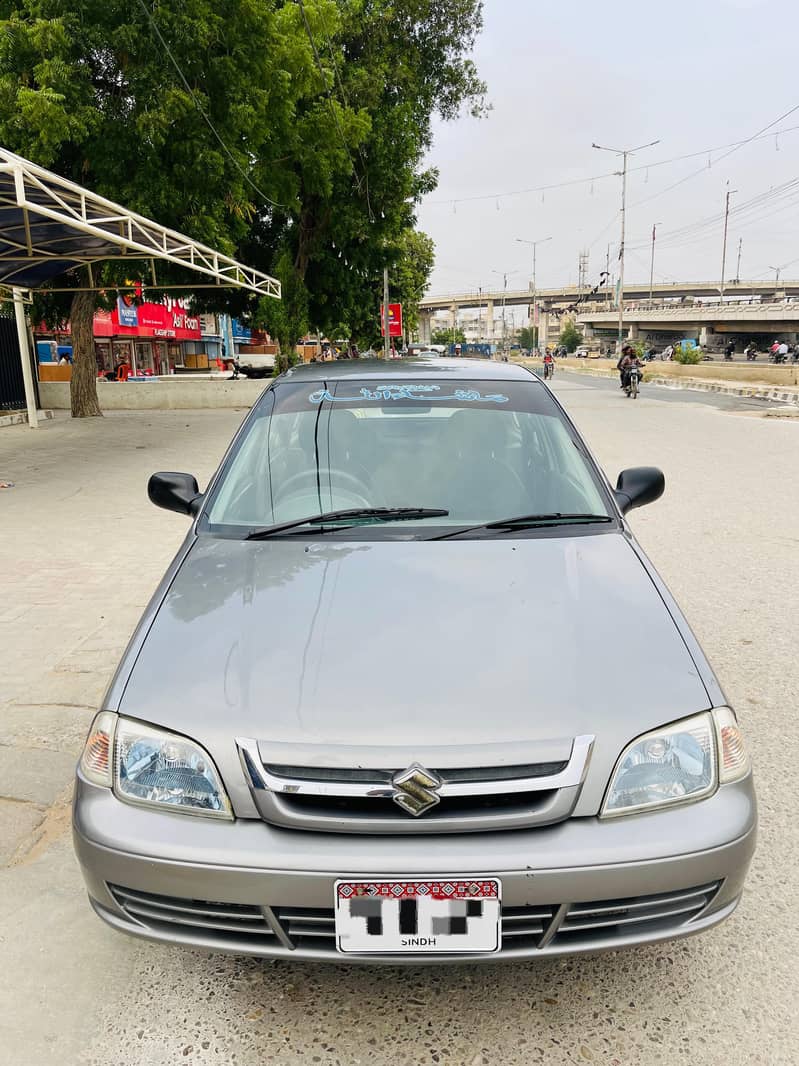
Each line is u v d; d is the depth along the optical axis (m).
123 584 5.71
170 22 12.73
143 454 12.29
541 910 1.80
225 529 2.85
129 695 2.02
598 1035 2.03
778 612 4.98
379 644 2.10
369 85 20.70
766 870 2.61
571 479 3.04
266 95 14.48
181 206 13.70
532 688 1.95
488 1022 2.07
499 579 2.40
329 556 2.57
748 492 8.77
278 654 2.08
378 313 38.41
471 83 23.58
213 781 1.86
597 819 1.83
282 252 23.12
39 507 8.41
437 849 1.77
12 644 4.61
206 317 44.69
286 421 3.28
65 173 14.87
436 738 1.83
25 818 2.95
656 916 1.86
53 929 2.41
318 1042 2.02
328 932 1.81
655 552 6.38
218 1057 1.97
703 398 24.67
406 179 22.08
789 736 3.45
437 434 3.20
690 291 118.81
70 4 12.27
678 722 1.94
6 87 12.19
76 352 19.11
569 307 131.88
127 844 1.84
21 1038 2.03
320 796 1.81
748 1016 2.07
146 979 2.22
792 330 74.50
